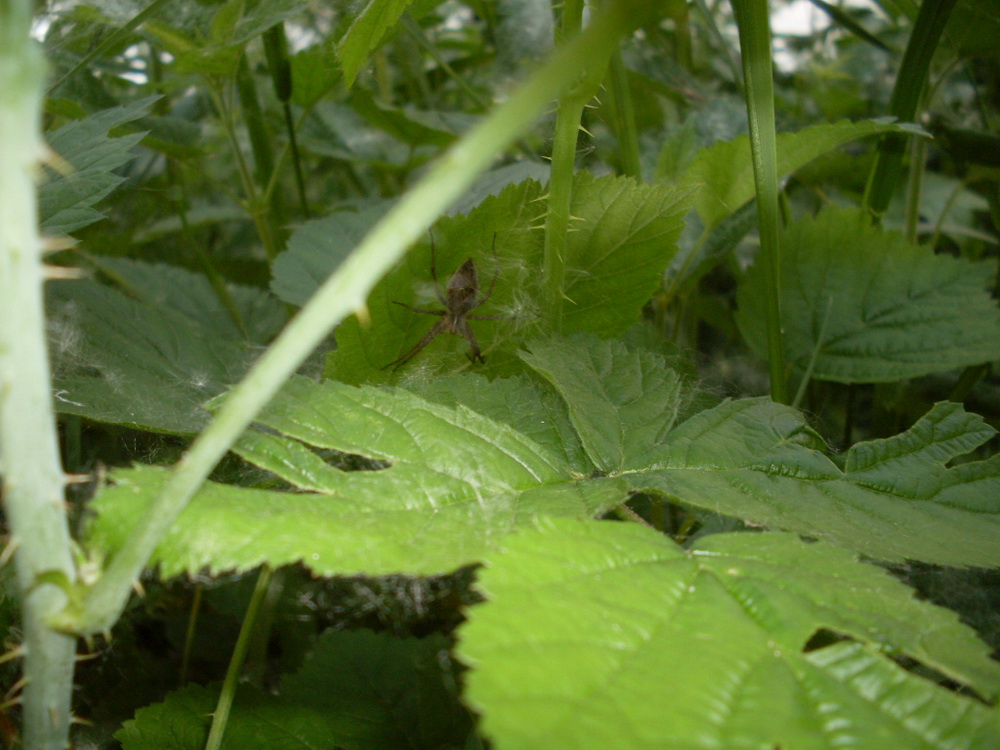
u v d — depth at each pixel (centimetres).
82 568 9
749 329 22
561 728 7
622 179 16
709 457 14
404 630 22
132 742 15
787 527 12
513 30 31
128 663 20
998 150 22
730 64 23
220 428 8
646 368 16
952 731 8
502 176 23
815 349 22
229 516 10
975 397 23
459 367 19
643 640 8
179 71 22
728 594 10
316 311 8
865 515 13
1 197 7
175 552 9
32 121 7
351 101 26
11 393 8
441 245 17
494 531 11
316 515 10
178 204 27
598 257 17
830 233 22
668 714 7
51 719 9
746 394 25
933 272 21
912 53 19
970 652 9
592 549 10
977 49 22
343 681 18
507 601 9
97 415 15
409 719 17
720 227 23
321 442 12
